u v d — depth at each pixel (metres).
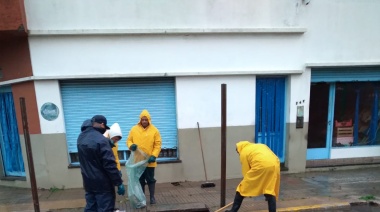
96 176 3.84
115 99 6.21
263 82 6.66
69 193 5.96
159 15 5.94
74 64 5.86
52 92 5.91
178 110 6.29
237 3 6.13
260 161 4.01
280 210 4.80
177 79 6.18
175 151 6.55
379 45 6.81
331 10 6.51
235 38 6.23
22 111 4.28
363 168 7.35
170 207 4.89
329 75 6.97
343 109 7.35
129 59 5.98
